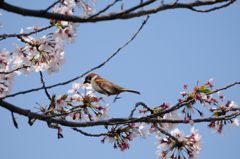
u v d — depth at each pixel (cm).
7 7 850
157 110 1336
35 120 1136
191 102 1313
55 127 1238
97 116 1309
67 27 1271
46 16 873
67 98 1275
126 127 1318
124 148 1316
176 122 1246
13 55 1306
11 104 1090
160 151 1384
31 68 1307
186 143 1382
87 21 880
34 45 1288
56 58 1302
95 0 1185
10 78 1298
